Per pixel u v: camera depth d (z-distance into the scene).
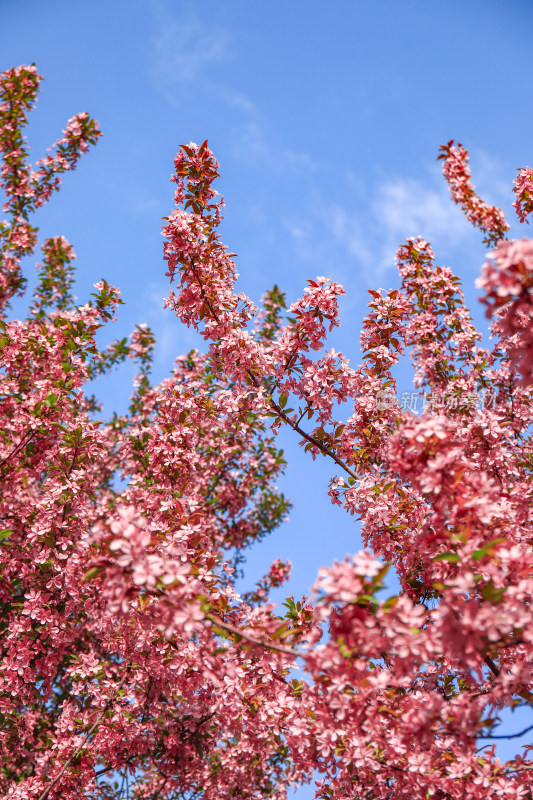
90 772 5.62
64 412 6.62
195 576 4.02
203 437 8.91
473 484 3.14
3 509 6.45
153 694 6.12
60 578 5.81
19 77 9.70
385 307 5.98
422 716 2.98
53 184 9.91
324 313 5.21
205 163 5.88
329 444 5.52
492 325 5.78
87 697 6.71
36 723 6.48
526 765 3.45
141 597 3.87
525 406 5.49
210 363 5.86
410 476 3.24
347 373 5.34
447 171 6.08
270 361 5.43
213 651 3.28
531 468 5.32
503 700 2.99
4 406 7.05
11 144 9.65
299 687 4.25
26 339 6.75
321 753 3.65
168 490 5.64
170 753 6.64
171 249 5.35
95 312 6.80
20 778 6.04
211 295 5.51
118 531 2.85
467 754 3.37
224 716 4.57
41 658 5.86
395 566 4.96
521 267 2.55
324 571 2.68
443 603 2.71
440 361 6.02
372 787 4.18
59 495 5.83
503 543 2.94
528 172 5.81
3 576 6.43
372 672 2.96
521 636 2.76
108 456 9.68
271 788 6.91
